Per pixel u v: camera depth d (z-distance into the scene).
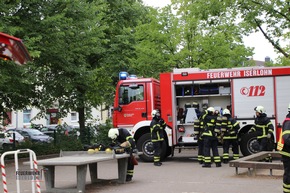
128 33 25.88
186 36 23.61
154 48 23.98
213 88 15.79
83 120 24.95
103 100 26.47
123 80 16.42
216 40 23.12
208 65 22.59
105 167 15.38
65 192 9.64
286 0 16.19
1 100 19.59
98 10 23.25
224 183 10.45
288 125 7.92
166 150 15.91
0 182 12.16
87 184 10.91
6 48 6.54
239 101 15.36
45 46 17.48
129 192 9.53
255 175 11.54
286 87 14.99
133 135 16.03
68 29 18.28
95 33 20.50
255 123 14.03
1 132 21.27
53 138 23.16
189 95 15.96
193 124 15.77
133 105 16.20
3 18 15.51
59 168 15.68
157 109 16.34
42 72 20.50
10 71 15.79
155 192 9.42
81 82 21.06
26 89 19.23
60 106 23.11
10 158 18.30
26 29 16.64
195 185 10.25
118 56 25.34
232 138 14.73
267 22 17.70
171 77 15.93
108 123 25.11
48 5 17.98
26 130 28.95
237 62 24.81
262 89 15.19
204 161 13.97
